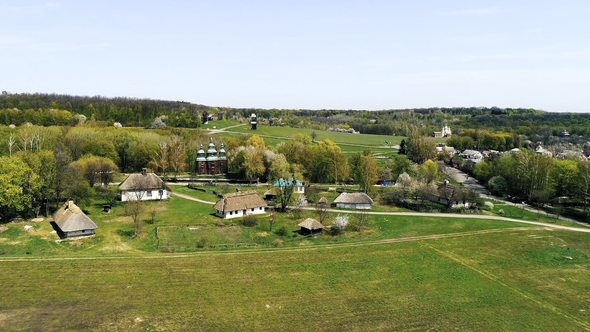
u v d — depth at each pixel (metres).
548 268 82.62
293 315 61.97
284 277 73.69
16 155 99.12
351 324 60.47
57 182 97.25
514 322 63.44
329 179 172.62
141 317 58.53
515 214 120.69
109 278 68.56
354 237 96.19
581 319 65.06
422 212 119.69
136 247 83.25
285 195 119.00
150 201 121.12
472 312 65.69
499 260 85.25
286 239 93.56
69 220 85.19
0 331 52.78
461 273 78.94
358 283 73.25
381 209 122.69
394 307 65.94
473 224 107.44
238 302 64.56
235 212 108.56
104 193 116.31
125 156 174.12
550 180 141.38
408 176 150.12
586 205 132.75
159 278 70.00
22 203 90.06
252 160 158.25
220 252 82.25
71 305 60.12
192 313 60.62
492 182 155.50
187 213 109.62
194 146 192.00
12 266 69.75
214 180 158.38
